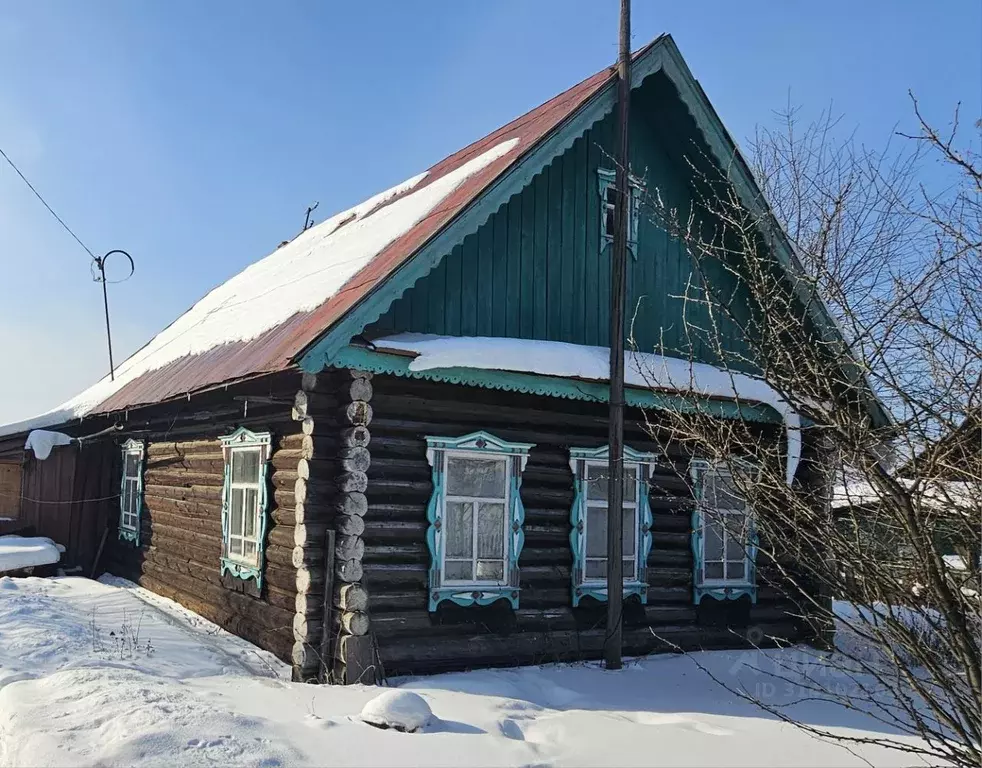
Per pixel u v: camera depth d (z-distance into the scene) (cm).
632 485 960
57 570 1381
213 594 1002
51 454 1491
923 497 392
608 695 739
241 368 838
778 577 1038
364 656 731
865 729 643
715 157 988
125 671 670
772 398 948
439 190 1002
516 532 861
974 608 384
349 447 766
